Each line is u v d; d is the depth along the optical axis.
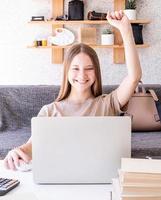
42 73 3.40
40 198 0.97
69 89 1.52
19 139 2.37
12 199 0.96
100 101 1.55
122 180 0.84
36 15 3.33
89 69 1.43
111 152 1.06
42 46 3.24
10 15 3.33
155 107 2.56
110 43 3.22
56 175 1.07
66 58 1.45
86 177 1.07
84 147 1.06
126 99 1.53
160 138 2.37
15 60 3.38
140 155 2.15
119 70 3.39
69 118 1.05
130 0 3.21
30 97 2.68
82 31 3.25
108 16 1.40
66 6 3.32
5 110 2.67
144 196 0.83
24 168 1.20
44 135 1.05
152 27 3.35
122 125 1.05
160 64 3.39
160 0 3.32
